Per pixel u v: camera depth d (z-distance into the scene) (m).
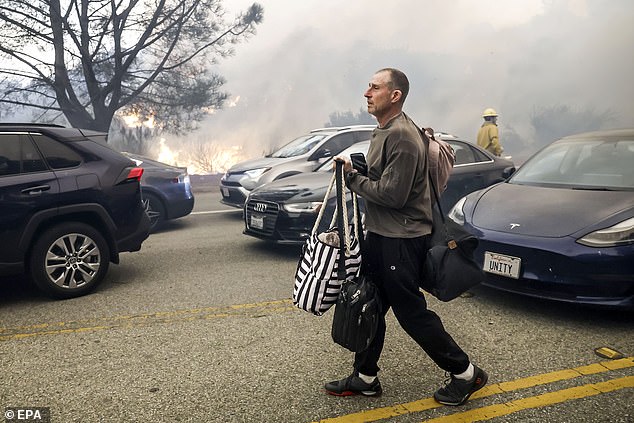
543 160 4.93
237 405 2.52
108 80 13.99
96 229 4.46
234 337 3.39
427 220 2.31
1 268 4.00
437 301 4.03
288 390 2.67
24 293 4.47
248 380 2.78
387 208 2.28
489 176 7.04
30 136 4.21
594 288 3.38
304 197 5.43
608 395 2.56
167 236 7.12
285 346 3.23
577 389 2.62
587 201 3.83
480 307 3.88
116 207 4.53
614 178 4.18
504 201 4.21
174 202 7.47
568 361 2.95
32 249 4.12
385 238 2.27
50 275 4.17
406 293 2.28
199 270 5.19
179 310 3.96
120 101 14.32
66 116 13.62
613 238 3.37
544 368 2.87
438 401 2.49
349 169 2.32
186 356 3.10
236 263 5.48
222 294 4.37
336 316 2.27
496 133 9.84
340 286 2.30
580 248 3.39
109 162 4.55
